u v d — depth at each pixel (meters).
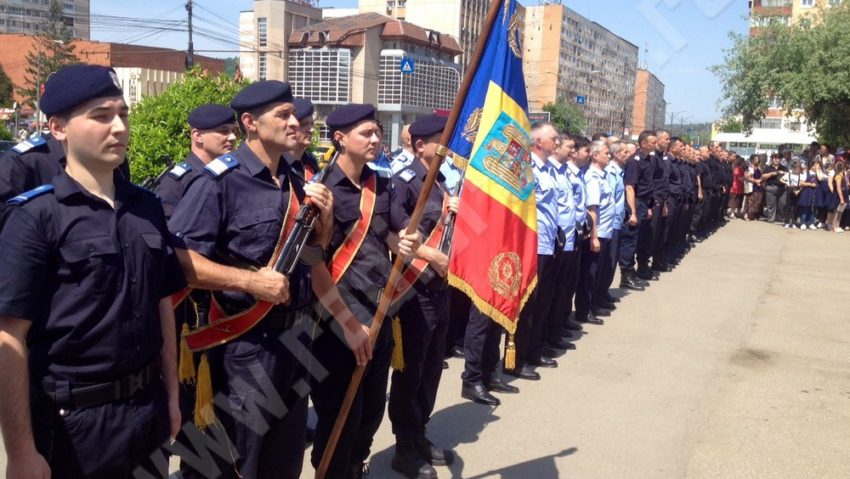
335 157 3.06
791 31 15.66
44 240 1.91
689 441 4.33
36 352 1.97
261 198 2.62
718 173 14.85
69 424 1.97
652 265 10.26
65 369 1.96
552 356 5.96
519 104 3.38
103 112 1.99
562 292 6.04
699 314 7.69
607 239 7.23
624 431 4.44
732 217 18.84
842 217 16.61
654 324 7.19
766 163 18.92
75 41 40.62
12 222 1.89
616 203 7.49
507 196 3.34
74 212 1.97
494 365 4.98
